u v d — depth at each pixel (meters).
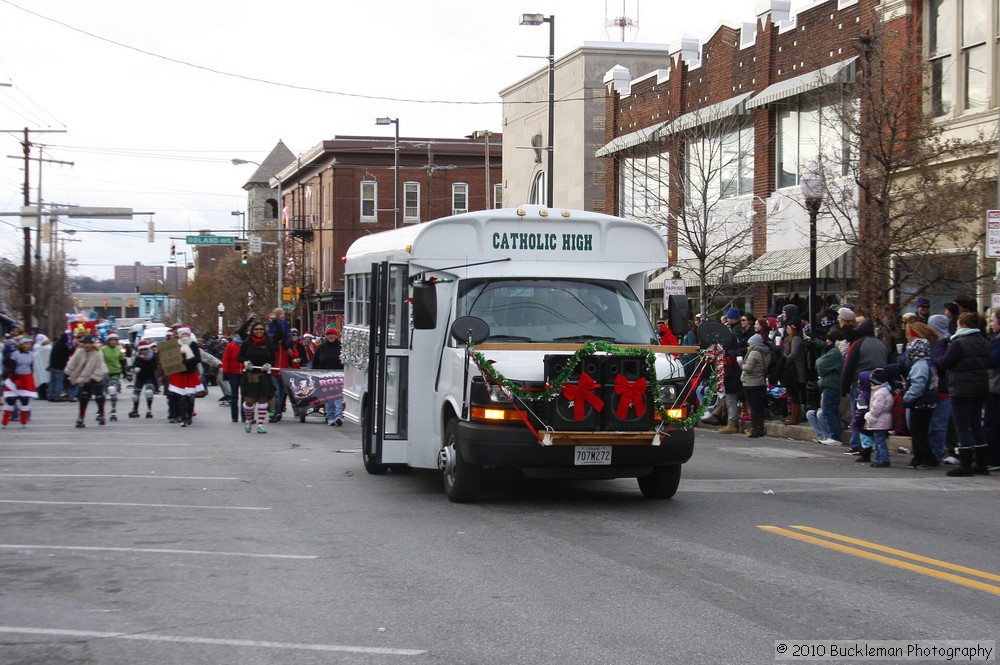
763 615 6.40
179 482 12.55
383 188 66.31
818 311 25.73
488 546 8.53
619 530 9.23
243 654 5.68
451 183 67.50
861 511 10.29
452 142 68.38
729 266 27.81
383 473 13.30
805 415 19.34
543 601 6.75
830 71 24.19
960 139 18.53
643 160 34.66
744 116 29.27
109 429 20.39
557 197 42.38
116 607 6.68
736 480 12.52
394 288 11.84
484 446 9.91
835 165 22.17
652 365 9.98
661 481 10.81
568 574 7.51
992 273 17.80
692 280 29.95
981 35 20.52
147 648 5.79
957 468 13.02
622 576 7.43
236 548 8.53
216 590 7.12
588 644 5.82
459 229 11.20
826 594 6.92
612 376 9.90
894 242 17.98
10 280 63.25
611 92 37.31
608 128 37.56
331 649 5.75
